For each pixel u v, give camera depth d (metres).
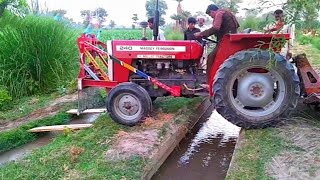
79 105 5.39
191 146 4.86
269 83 4.50
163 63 5.23
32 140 5.27
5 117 6.14
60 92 7.43
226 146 4.81
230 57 4.50
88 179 3.50
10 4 9.83
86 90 5.55
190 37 7.24
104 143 4.37
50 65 7.70
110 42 5.21
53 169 3.77
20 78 7.53
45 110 6.39
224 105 4.50
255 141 4.15
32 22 7.96
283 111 4.48
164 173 4.07
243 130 4.59
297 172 3.35
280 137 4.16
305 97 4.80
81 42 5.30
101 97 6.27
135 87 4.88
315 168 3.40
